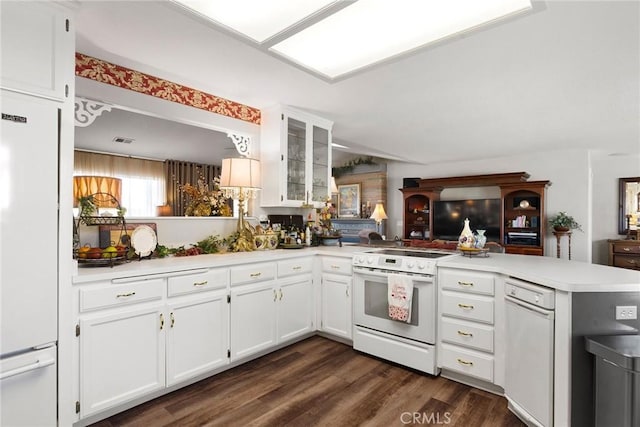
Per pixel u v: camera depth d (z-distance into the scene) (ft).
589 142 16.58
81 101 7.69
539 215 19.98
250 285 8.75
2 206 4.83
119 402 6.34
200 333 7.64
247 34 6.75
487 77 8.75
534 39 6.83
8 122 4.90
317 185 12.42
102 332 6.15
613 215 21.06
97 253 6.74
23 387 5.15
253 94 10.09
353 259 9.62
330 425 6.21
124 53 7.55
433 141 16.65
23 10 5.08
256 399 7.09
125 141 19.22
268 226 11.69
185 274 7.37
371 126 13.70
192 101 9.66
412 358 8.39
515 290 6.60
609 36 6.70
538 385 5.94
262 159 11.44
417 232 25.12
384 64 7.98
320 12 5.88
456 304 7.84
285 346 10.03
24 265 5.04
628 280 5.69
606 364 5.19
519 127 13.75
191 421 6.32
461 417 6.49
